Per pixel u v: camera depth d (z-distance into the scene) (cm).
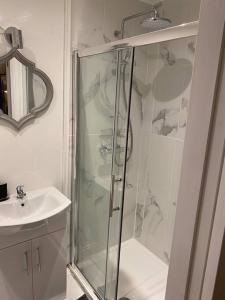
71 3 161
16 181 169
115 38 190
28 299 164
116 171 169
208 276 58
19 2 144
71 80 175
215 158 52
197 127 54
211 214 54
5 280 149
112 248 175
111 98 169
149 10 182
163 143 209
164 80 200
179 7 182
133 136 222
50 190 178
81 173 198
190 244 60
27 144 167
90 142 190
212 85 50
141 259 229
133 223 252
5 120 154
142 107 220
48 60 162
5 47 145
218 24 48
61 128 179
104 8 177
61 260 171
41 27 154
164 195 215
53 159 182
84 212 204
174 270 66
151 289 195
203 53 52
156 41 128
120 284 198
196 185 56
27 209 163
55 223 158
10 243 144
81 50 167
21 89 155
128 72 153
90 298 184
